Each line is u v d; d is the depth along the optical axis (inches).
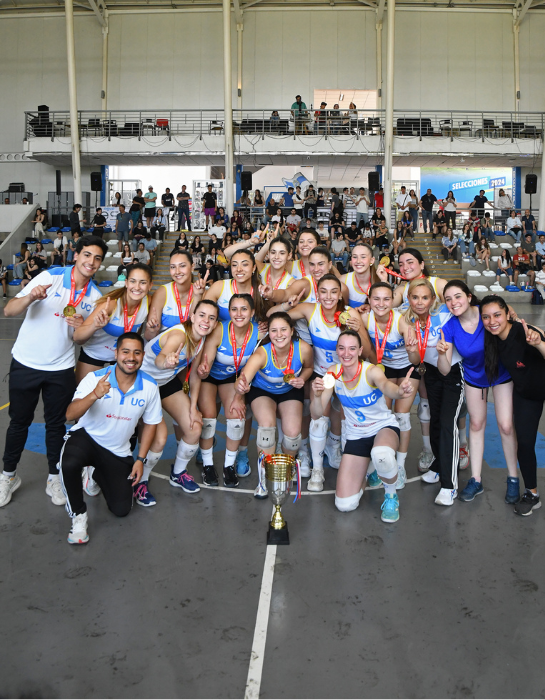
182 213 771.4
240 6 884.6
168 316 163.9
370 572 119.0
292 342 156.3
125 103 911.7
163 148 804.0
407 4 888.3
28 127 865.5
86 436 135.0
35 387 145.3
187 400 157.3
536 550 128.9
